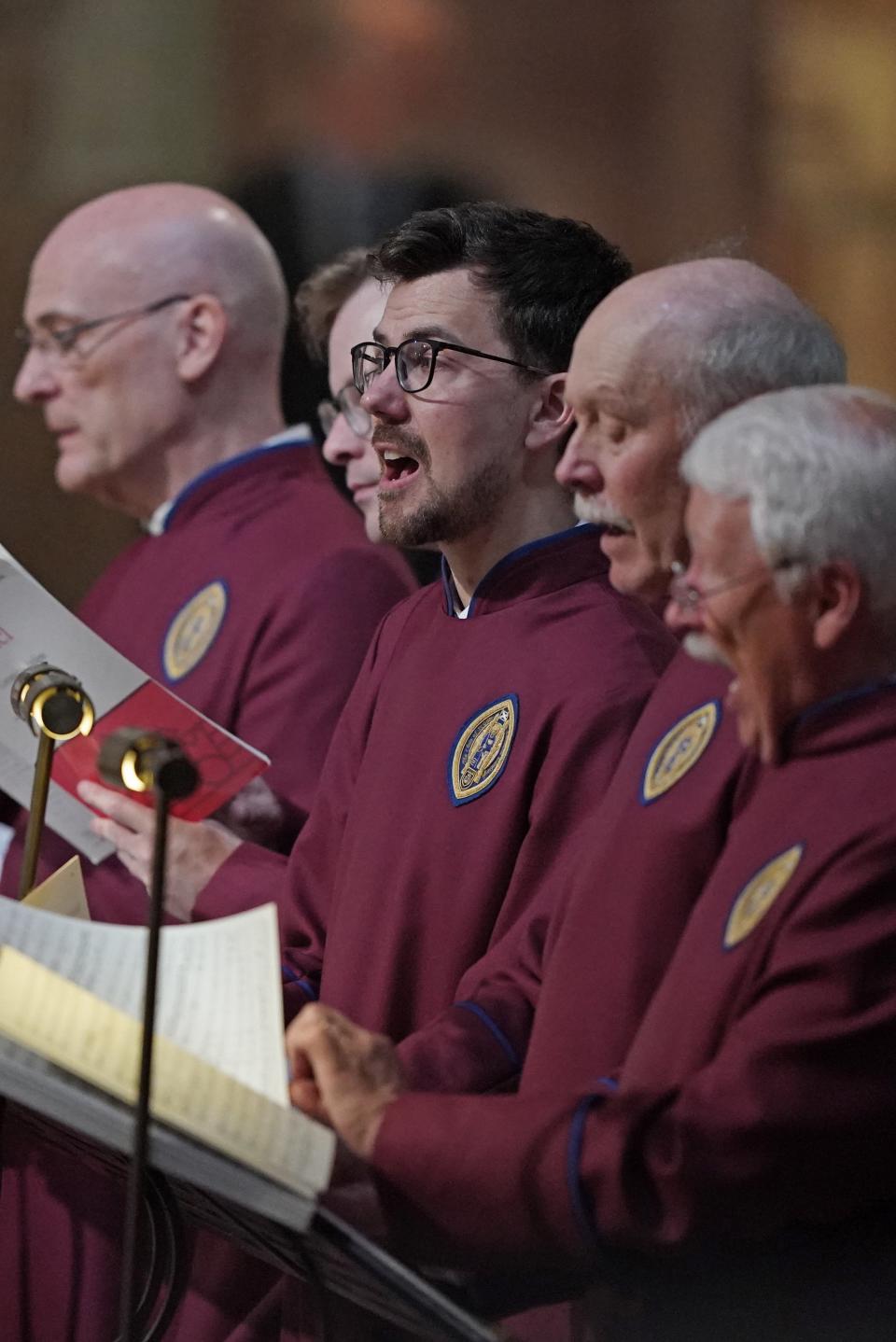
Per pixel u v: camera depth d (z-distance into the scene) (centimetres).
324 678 1247
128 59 2420
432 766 962
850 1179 682
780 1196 683
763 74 2395
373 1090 761
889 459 708
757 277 845
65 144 2427
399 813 965
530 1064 807
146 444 1441
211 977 736
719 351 817
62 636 1049
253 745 1244
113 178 2431
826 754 718
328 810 1037
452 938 925
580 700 920
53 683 923
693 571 730
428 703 983
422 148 2362
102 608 1415
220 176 2403
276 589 1280
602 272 980
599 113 2408
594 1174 705
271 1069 719
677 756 804
